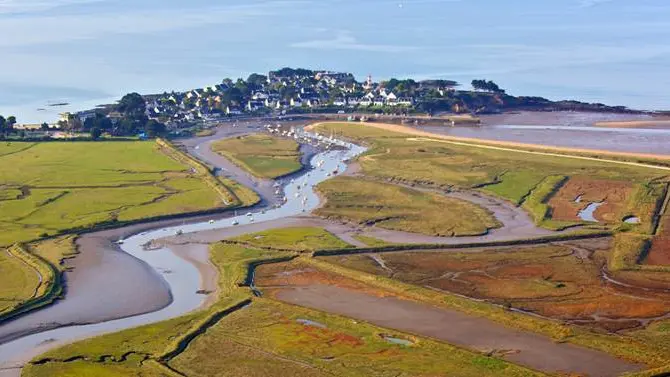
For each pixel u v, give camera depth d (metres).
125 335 146.62
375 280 174.75
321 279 177.88
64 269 185.25
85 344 142.50
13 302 162.25
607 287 172.25
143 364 134.38
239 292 167.38
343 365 134.12
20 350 142.75
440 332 148.62
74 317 157.88
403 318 155.38
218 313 156.38
